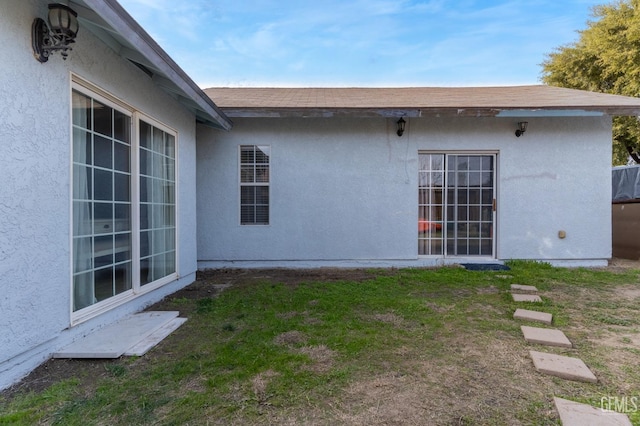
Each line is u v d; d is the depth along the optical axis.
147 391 2.34
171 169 5.25
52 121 2.79
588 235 6.80
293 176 6.95
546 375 2.55
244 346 3.08
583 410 2.08
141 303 4.28
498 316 3.90
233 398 2.23
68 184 2.97
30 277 2.57
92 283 3.39
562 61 16.78
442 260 6.96
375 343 3.13
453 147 6.88
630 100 6.66
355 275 6.27
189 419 2.02
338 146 6.93
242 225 6.97
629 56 13.32
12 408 2.13
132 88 4.05
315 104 6.70
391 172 6.94
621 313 3.97
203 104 5.02
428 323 3.66
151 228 4.61
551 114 6.12
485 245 7.04
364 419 2.01
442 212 7.05
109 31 3.20
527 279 5.65
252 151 6.99
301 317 3.90
